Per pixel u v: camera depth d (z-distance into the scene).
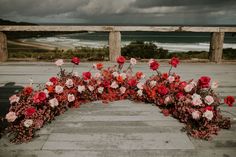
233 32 6.12
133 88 3.58
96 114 2.99
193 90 2.98
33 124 2.47
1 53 6.28
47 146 2.28
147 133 2.52
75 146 2.27
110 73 3.75
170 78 3.22
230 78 4.82
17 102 2.63
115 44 6.10
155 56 8.01
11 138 2.42
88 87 3.36
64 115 2.96
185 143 2.33
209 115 2.42
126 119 2.85
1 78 4.70
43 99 2.62
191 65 6.08
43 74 5.00
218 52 6.26
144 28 5.94
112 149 2.22
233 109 3.24
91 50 7.87
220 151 2.20
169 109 3.08
